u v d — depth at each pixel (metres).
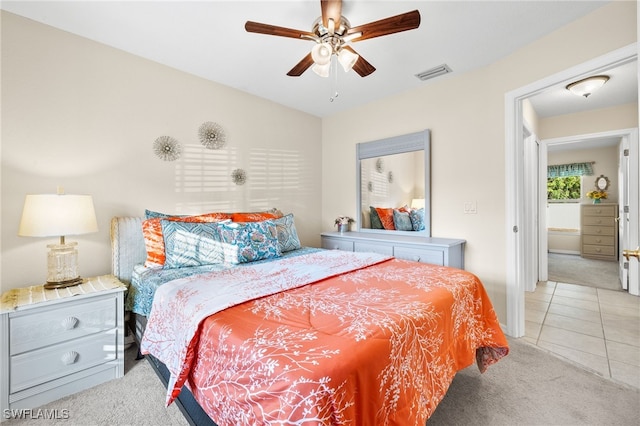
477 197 2.60
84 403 1.57
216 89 2.84
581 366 1.92
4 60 1.79
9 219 1.82
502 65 2.40
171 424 1.42
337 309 1.20
